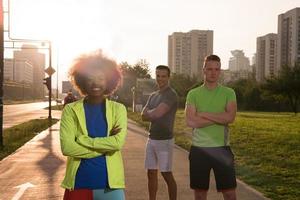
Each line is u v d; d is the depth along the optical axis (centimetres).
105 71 434
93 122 423
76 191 414
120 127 423
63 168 1215
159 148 706
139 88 5159
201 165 573
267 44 12462
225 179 569
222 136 573
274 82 7156
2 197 864
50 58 3591
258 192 897
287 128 2923
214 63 578
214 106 575
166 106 695
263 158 1415
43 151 1603
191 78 8588
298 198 841
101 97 433
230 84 9475
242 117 4975
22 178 1063
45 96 19012
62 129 423
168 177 712
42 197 862
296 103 7062
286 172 1140
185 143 1859
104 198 418
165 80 704
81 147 410
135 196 862
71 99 3019
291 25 10944
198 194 579
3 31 1736
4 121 3656
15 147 1720
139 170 1178
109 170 418
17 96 14775
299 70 7094
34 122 3303
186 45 12544
